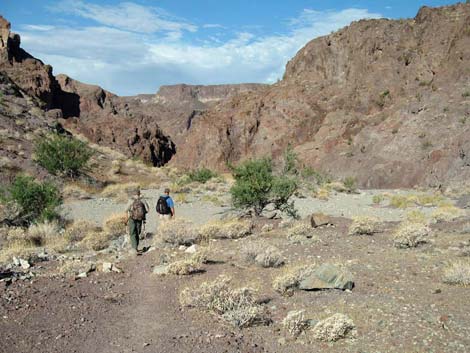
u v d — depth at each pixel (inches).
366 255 400.8
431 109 2642.7
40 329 246.7
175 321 260.7
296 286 313.0
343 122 3208.7
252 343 230.2
